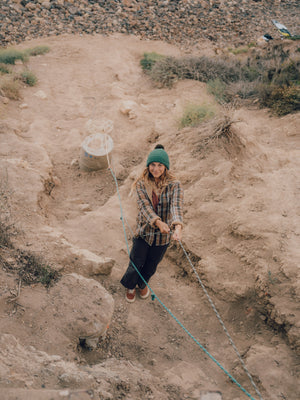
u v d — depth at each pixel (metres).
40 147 6.75
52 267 3.65
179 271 4.40
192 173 5.49
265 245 3.99
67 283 3.41
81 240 4.73
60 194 6.18
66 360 2.72
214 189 5.06
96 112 9.63
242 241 4.17
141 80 12.45
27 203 4.88
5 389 2.02
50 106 9.75
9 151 6.41
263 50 15.88
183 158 5.88
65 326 2.99
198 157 5.81
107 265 4.02
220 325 3.64
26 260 3.63
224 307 3.77
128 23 18.48
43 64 12.80
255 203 4.64
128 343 3.35
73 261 3.93
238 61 13.65
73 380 2.32
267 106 9.30
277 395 2.82
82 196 6.21
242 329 3.54
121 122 9.15
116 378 2.58
